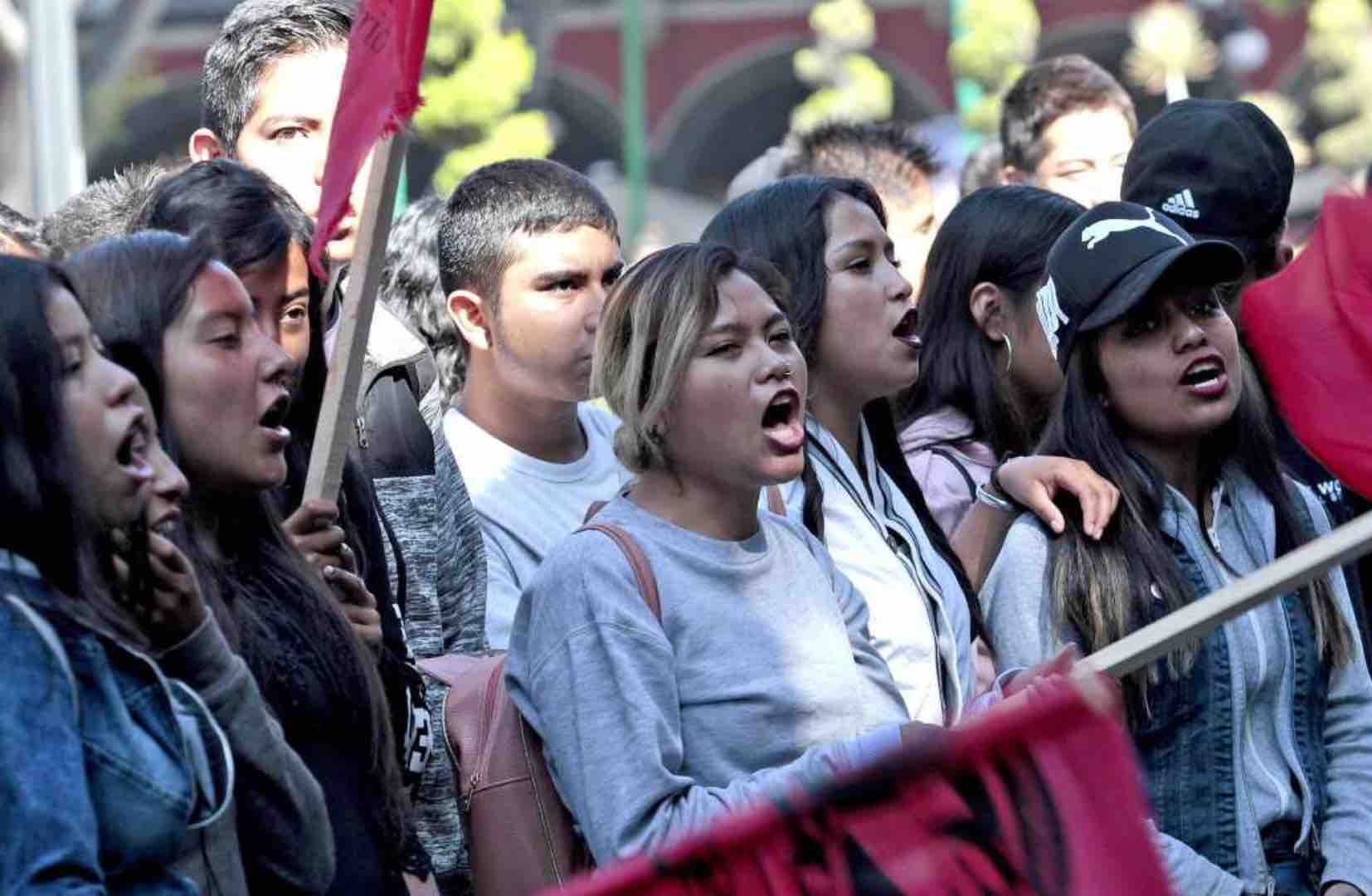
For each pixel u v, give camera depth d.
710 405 4.82
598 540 4.81
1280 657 5.37
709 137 51.53
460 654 5.68
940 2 49.56
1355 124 36.97
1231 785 5.26
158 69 45.84
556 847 4.89
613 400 4.95
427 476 5.72
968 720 3.96
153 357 4.28
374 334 5.82
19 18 15.22
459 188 6.66
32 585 3.70
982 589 5.60
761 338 4.88
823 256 5.69
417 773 4.92
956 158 25.34
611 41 50.91
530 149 24.44
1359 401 5.55
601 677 4.68
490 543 6.34
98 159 34.06
